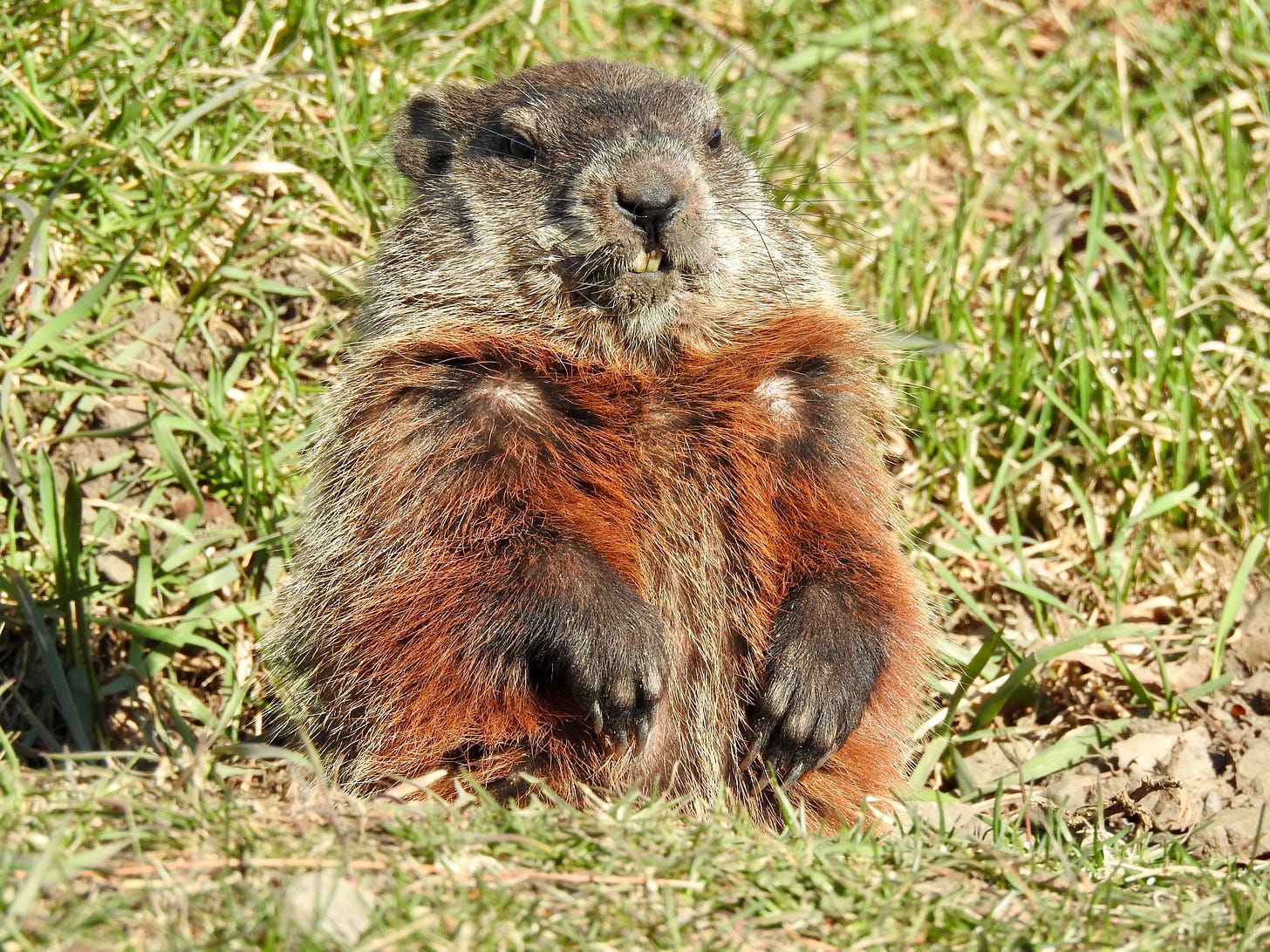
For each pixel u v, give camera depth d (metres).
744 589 8.75
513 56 13.98
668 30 15.09
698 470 8.70
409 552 8.35
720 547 8.75
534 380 8.70
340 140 12.16
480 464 8.34
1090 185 13.80
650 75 9.84
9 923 5.25
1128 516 11.59
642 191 8.45
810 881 6.46
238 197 12.35
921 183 14.23
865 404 9.27
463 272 9.07
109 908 5.57
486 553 8.20
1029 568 11.47
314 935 5.44
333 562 8.85
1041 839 8.16
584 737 8.29
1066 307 12.73
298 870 6.06
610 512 8.45
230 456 11.12
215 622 10.16
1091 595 11.29
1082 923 6.36
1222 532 11.48
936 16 15.58
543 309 8.80
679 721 8.73
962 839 7.37
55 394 11.03
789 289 9.44
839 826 8.66
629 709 7.99
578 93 9.27
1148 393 12.09
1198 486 11.41
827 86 14.95
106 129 11.76
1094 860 7.53
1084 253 13.43
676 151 8.73
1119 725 9.93
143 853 6.07
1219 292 12.56
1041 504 11.86
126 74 12.09
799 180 13.62
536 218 8.84
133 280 11.58
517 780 8.21
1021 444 11.82
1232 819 8.89
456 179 9.37
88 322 11.30
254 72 11.80
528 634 8.02
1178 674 10.48
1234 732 9.70
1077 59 15.09
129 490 10.92
